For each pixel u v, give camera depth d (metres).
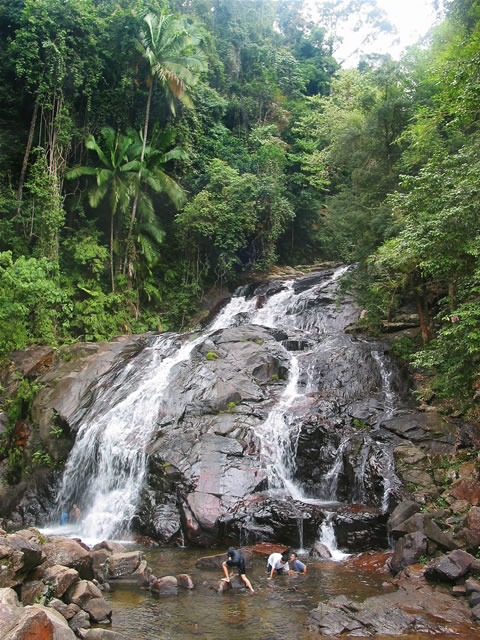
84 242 24.08
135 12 26.33
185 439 13.16
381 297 18.31
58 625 5.32
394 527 9.83
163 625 6.69
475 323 9.52
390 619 6.64
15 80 25.08
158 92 28.08
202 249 28.08
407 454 11.86
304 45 49.47
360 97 23.70
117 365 17.83
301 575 8.77
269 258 29.59
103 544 9.88
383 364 16.48
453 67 13.15
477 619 6.62
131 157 25.56
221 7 39.66
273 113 38.34
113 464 13.51
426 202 11.25
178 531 11.12
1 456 15.71
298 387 15.95
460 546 8.54
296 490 12.60
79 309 22.88
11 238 22.16
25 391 16.84
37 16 24.09
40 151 23.70
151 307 26.42
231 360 17.00
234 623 6.77
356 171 21.05
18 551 6.49
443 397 13.59
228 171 27.78
